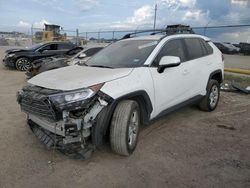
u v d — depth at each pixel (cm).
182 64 455
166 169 322
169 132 445
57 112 301
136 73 362
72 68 410
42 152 365
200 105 559
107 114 316
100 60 442
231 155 359
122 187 286
